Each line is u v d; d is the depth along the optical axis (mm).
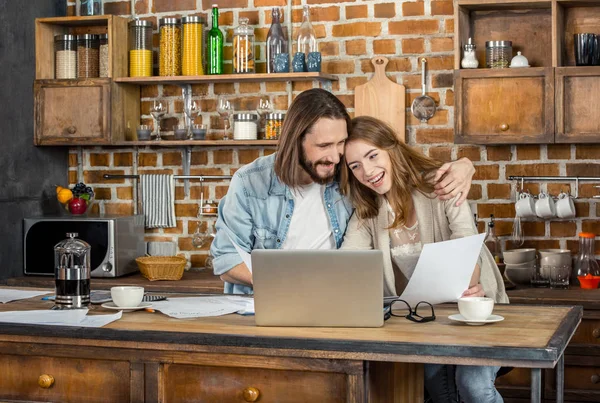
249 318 2533
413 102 4645
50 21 4918
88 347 2410
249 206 3086
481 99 4266
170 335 2299
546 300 3965
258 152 4926
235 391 2301
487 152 4586
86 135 4840
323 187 3039
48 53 4996
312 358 2205
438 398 2947
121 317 2570
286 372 2248
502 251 4484
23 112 4871
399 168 2832
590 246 4336
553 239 4520
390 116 4660
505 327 2332
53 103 4875
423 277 2547
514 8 4457
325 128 2762
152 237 5082
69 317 2533
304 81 4832
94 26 5125
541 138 4191
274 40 4668
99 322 2455
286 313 2383
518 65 4289
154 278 4543
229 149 4969
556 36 4211
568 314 2539
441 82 4629
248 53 4711
